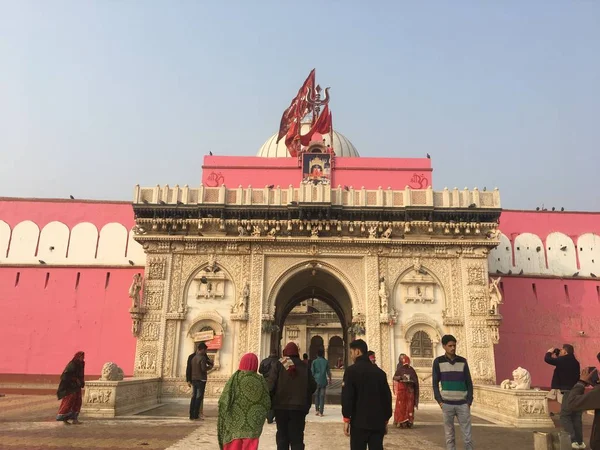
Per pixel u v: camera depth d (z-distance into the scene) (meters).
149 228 21.38
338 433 11.62
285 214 21.20
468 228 21.14
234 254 21.23
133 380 15.63
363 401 6.67
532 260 24.61
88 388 13.88
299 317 50.31
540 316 23.72
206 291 20.88
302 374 7.75
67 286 23.89
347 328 24.92
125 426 11.88
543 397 13.84
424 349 20.30
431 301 20.75
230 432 6.05
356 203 21.33
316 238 21.08
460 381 8.23
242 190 21.39
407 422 13.00
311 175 22.88
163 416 14.12
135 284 20.52
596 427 5.75
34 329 23.22
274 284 20.97
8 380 22.47
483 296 20.62
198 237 21.14
